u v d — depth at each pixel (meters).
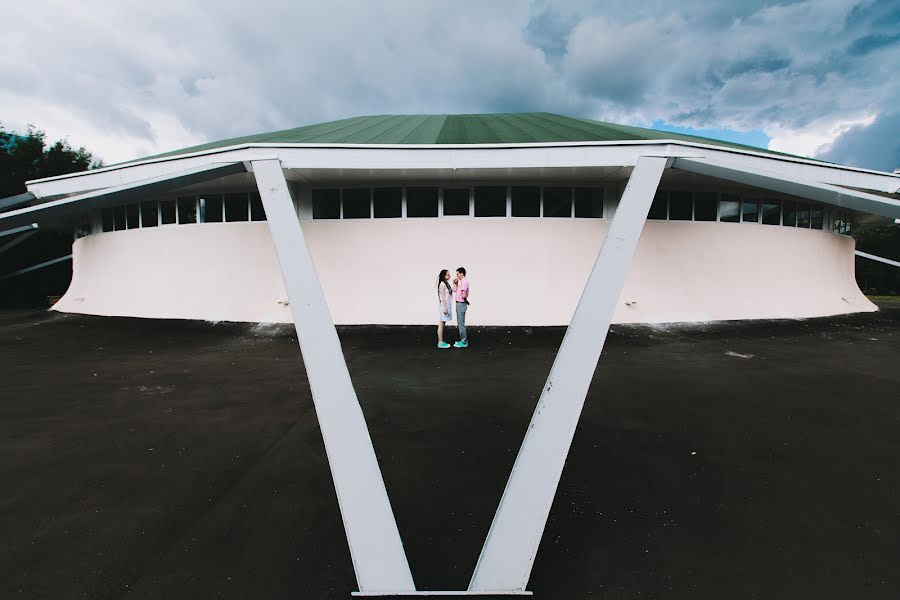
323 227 9.01
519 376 5.40
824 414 4.05
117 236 10.99
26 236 14.80
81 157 21.20
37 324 9.85
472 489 2.73
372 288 8.87
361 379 5.26
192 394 4.70
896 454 3.21
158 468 2.99
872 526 2.32
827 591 1.84
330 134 10.06
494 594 1.70
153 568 1.98
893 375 5.43
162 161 8.52
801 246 10.73
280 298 9.07
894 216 5.13
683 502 2.56
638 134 9.50
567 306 8.77
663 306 9.12
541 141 8.45
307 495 2.64
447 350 6.90
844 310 11.20
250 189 9.55
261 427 3.76
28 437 3.53
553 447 2.08
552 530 2.28
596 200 9.18
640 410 4.16
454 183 8.97
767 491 2.69
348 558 2.05
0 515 2.41
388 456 3.20
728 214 9.93
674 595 1.81
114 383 5.12
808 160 8.49
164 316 9.96
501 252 8.88
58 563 2.01
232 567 1.99
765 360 6.25
